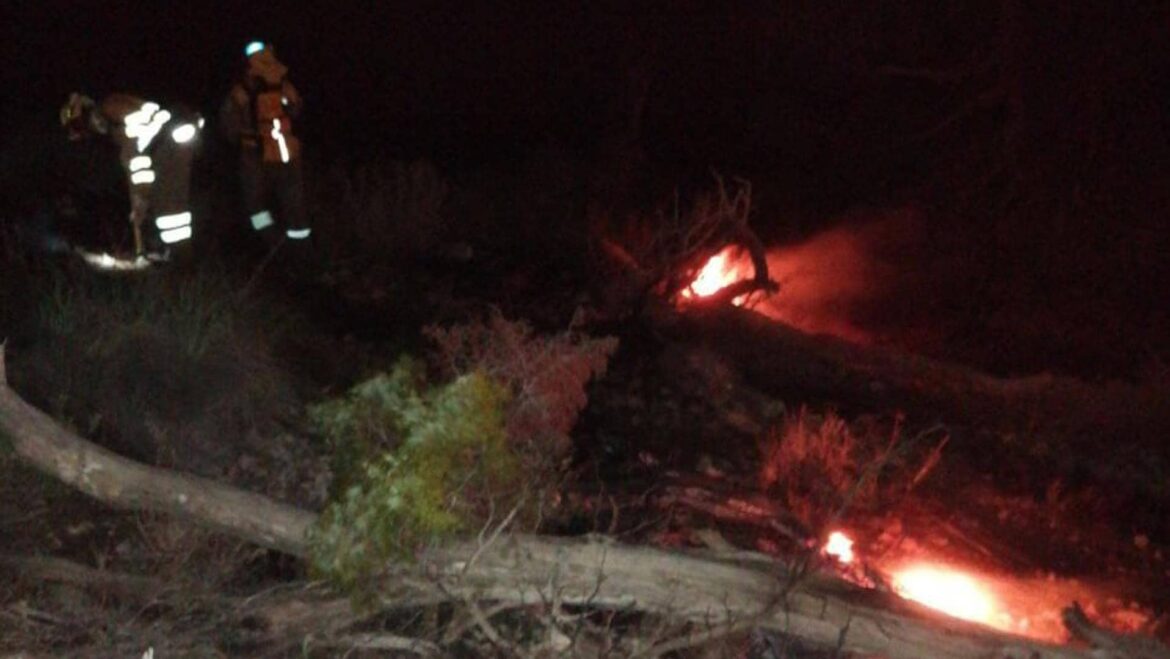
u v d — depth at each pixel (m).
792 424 9.80
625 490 8.33
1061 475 10.28
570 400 7.21
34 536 6.38
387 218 13.12
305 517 5.45
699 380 10.52
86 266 9.75
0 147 12.59
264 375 8.72
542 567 5.34
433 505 5.12
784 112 19.59
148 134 10.45
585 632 5.58
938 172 18.67
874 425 10.42
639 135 17.23
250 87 11.88
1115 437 11.44
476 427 5.27
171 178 10.50
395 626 5.95
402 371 5.53
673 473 8.70
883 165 19.20
